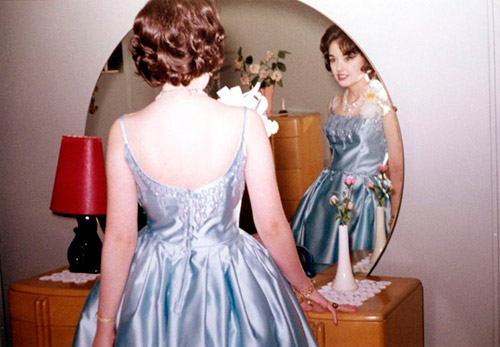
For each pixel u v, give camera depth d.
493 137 2.32
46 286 2.55
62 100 2.94
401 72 2.41
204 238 1.59
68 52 2.90
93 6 2.84
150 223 1.64
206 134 1.52
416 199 2.45
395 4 2.38
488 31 2.29
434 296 2.48
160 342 1.55
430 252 2.46
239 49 2.53
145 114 1.55
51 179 3.01
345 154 2.43
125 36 2.75
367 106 2.39
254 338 1.55
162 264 1.60
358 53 2.39
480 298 2.42
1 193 3.10
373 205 2.43
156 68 1.52
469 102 2.35
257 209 1.56
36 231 3.07
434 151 2.41
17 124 3.03
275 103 2.50
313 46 2.45
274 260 1.64
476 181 2.38
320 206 2.47
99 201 2.63
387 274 2.52
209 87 2.58
